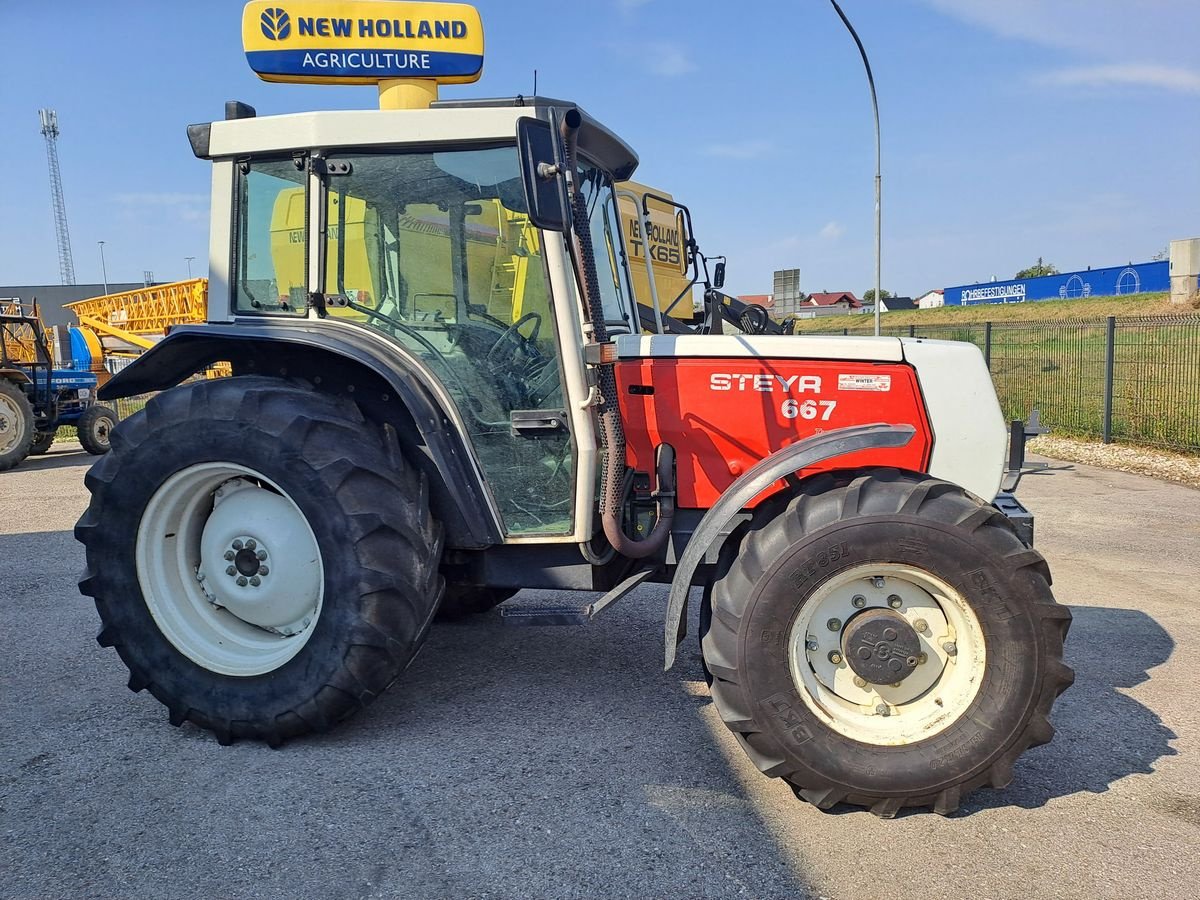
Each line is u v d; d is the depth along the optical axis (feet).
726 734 10.26
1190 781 9.19
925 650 8.62
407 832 8.18
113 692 11.62
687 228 16.92
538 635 13.84
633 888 7.35
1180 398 32.19
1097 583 16.71
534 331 10.09
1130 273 133.18
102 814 8.50
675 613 8.95
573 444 9.96
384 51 11.36
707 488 10.50
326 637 9.52
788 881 7.45
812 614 8.61
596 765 9.49
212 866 7.66
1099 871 7.59
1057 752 9.87
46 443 41.70
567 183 8.73
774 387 10.28
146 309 50.55
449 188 10.03
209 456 9.72
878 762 8.25
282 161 10.39
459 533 10.27
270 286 10.66
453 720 10.65
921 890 7.34
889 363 10.15
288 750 9.86
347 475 9.44
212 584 10.35
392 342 10.21
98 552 10.17
